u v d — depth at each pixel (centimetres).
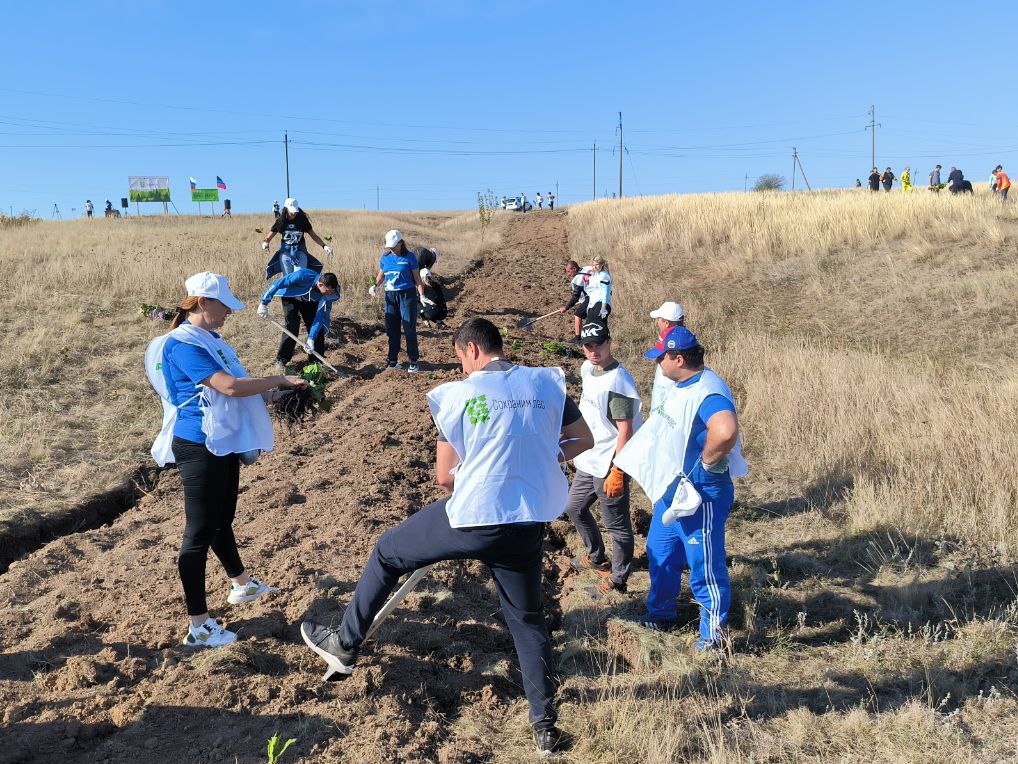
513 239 3128
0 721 343
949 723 333
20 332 1027
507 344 1172
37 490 625
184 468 385
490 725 354
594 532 491
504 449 315
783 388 854
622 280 1728
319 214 4450
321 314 983
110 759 319
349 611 350
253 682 365
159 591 466
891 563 498
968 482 580
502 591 335
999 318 1183
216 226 2952
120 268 1403
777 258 1748
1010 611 422
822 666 392
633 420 440
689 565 409
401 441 744
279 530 544
